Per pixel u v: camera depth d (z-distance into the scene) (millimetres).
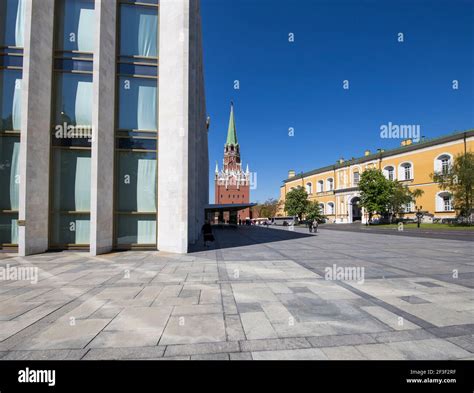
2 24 12883
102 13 12656
